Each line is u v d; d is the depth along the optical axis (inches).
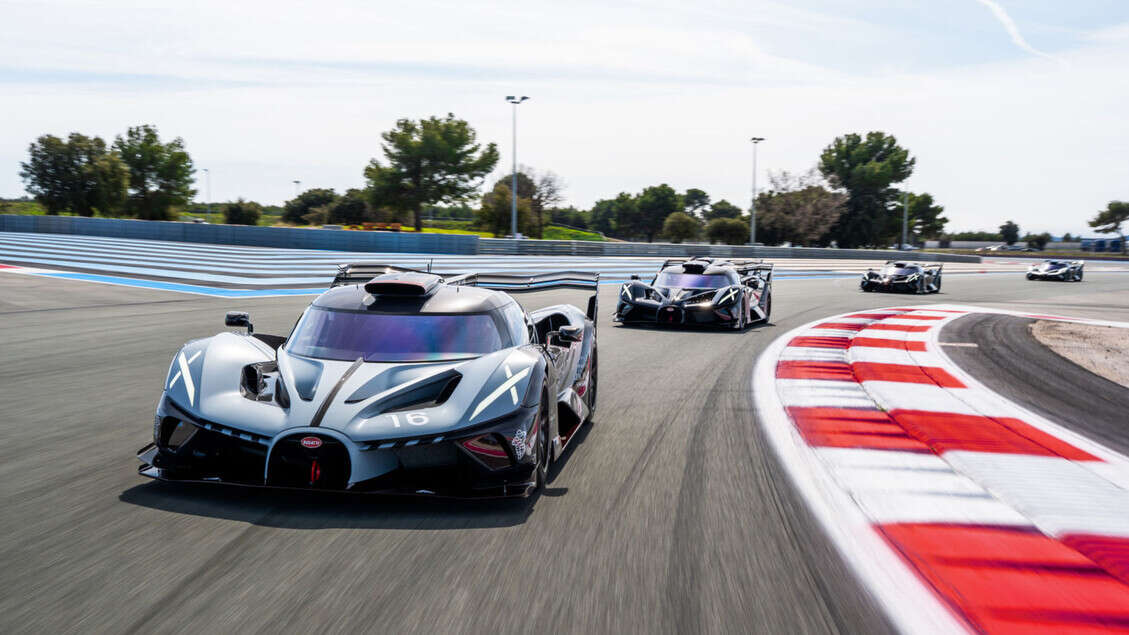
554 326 223.0
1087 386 307.1
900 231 3464.6
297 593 101.5
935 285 1035.9
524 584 107.2
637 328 482.9
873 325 525.0
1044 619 102.7
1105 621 102.5
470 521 131.9
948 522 141.0
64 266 815.7
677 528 133.5
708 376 306.2
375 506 137.0
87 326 395.2
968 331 507.8
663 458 182.7
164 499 138.5
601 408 241.3
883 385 288.2
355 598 100.6
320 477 131.3
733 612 100.9
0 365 283.4
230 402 141.0
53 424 197.9
